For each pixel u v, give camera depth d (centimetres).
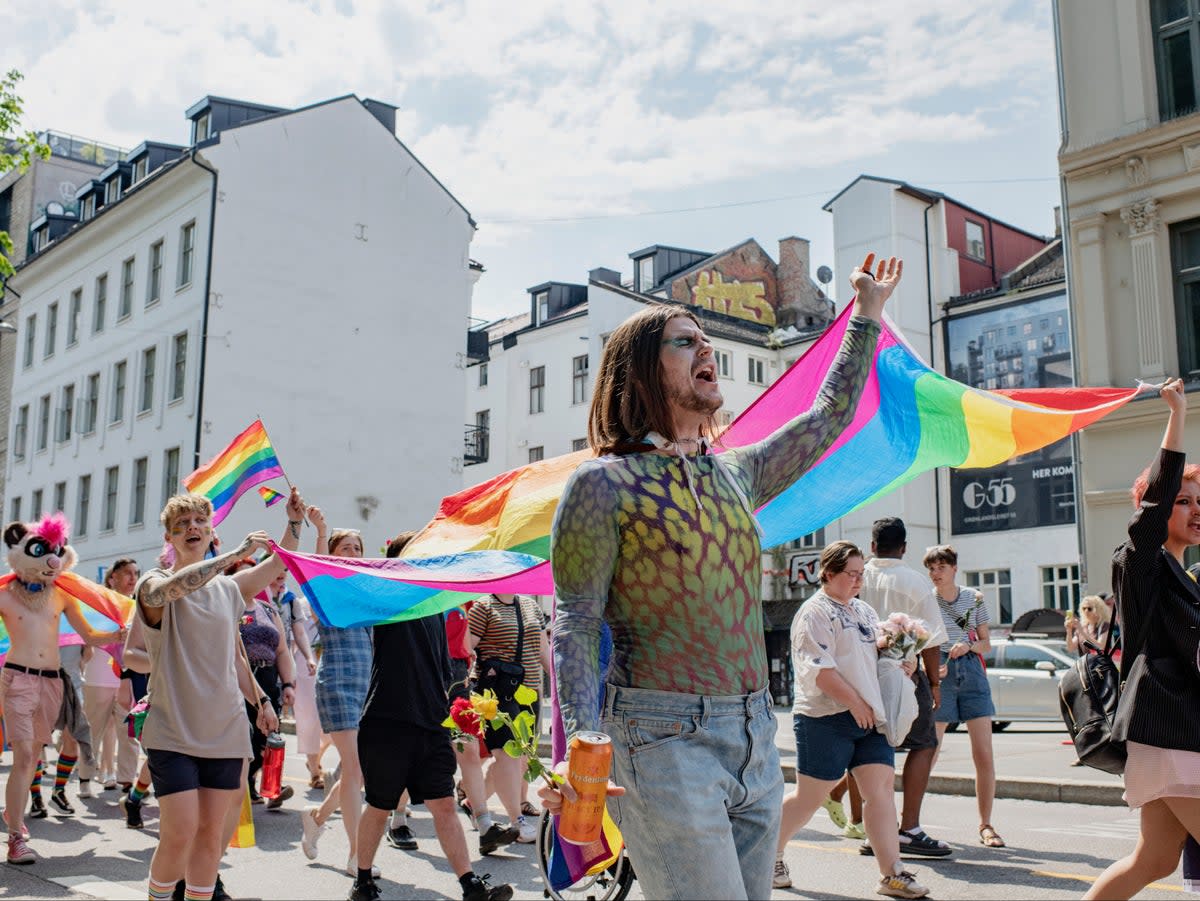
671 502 262
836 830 847
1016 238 3744
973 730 763
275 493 959
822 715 611
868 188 3416
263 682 886
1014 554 3097
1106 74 1970
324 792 1069
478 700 257
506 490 555
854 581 615
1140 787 383
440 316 3534
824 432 304
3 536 805
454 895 642
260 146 3253
